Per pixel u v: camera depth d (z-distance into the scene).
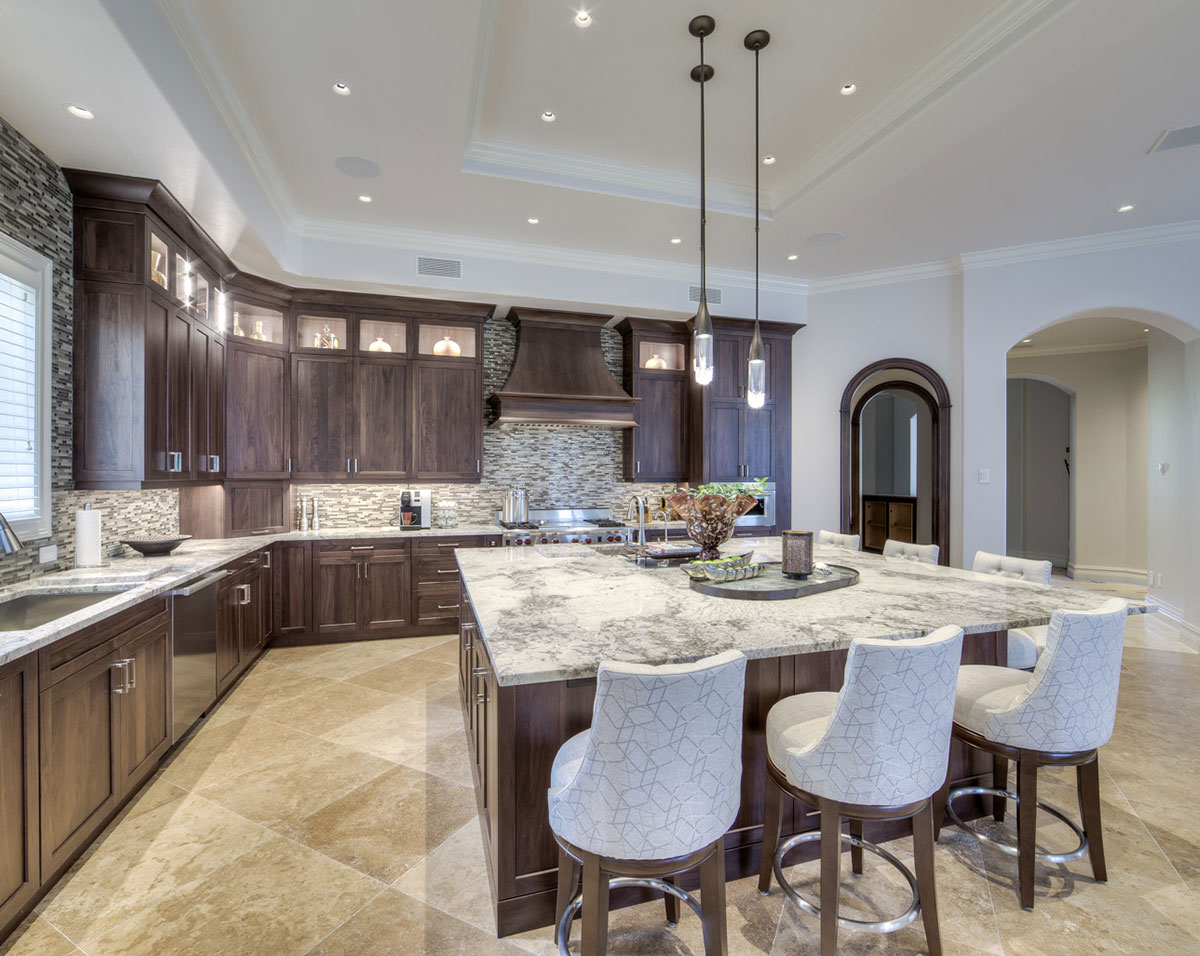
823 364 5.83
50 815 1.91
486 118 3.37
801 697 1.98
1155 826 2.30
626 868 1.40
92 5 1.85
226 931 1.77
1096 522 7.36
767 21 2.61
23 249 2.61
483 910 1.87
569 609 2.12
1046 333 6.75
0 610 2.40
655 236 4.69
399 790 2.56
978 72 2.68
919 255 5.14
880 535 9.15
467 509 5.53
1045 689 1.81
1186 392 4.90
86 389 3.02
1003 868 2.07
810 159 3.81
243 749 2.92
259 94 2.88
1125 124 3.11
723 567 2.56
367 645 4.65
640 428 5.69
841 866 2.10
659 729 1.31
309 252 4.43
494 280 4.89
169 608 2.78
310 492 5.09
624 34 2.68
